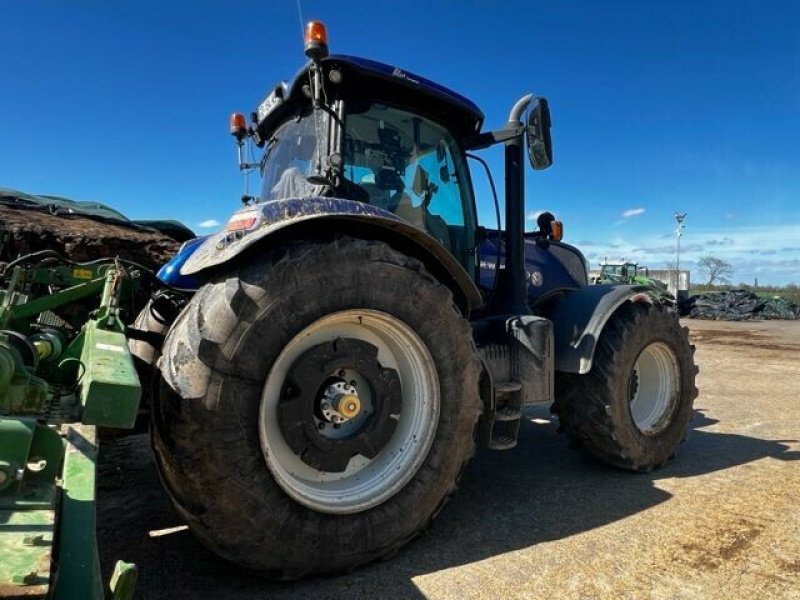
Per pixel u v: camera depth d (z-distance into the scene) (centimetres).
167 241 727
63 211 718
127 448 420
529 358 344
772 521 304
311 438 248
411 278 264
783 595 233
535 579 244
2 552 112
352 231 270
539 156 373
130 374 181
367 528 247
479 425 307
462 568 252
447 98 343
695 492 348
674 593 233
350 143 319
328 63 304
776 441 471
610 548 272
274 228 233
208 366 217
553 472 388
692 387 416
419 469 265
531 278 447
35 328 306
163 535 280
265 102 366
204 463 214
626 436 375
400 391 273
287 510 231
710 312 2302
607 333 380
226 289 227
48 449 140
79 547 130
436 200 359
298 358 249
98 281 314
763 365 914
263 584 237
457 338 276
